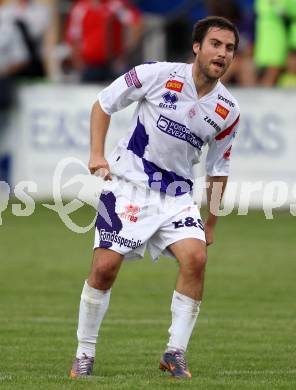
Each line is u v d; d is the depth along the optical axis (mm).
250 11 64750
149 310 34906
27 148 59344
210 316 33812
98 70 62969
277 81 63781
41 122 59188
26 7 64750
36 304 35656
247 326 32156
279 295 37719
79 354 25141
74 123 58812
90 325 25016
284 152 59031
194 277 24688
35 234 52250
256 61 63562
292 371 25922
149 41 66062
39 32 65000
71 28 63531
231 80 63406
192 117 25031
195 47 24828
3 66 62531
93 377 24688
